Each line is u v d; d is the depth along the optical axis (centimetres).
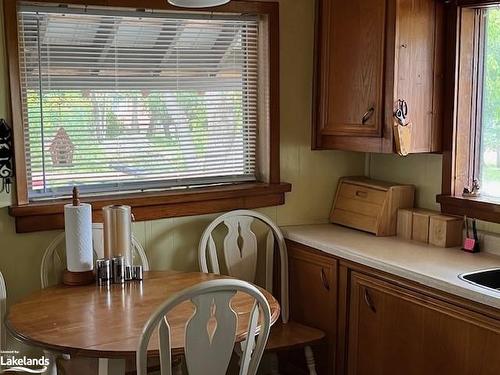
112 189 319
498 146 306
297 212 361
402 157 348
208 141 341
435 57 309
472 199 308
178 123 331
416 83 306
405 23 298
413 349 269
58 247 298
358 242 317
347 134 329
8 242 292
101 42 307
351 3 320
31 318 235
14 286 295
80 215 273
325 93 342
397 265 273
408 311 270
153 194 321
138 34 313
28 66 294
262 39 344
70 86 304
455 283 246
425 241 316
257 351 222
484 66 312
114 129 317
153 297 259
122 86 315
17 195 292
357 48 318
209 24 328
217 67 337
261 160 355
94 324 229
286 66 348
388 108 303
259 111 352
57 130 304
